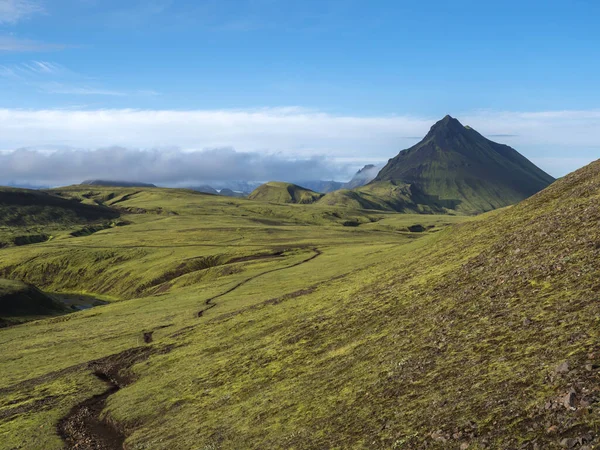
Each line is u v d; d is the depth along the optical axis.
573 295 26.55
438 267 55.56
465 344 27.83
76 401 52.53
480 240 59.28
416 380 26.47
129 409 45.84
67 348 82.81
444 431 19.19
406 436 20.55
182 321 89.38
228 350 56.97
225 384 44.47
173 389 48.47
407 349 32.31
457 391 22.44
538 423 16.53
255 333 60.53
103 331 93.69
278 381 39.53
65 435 43.25
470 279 41.84
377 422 23.58
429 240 99.38
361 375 31.84
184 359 59.50
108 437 41.66
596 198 44.38
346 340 43.09
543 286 30.55
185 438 34.06
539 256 36.78
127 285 192.88
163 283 176.50
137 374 59.31
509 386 20.27
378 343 37.22
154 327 88.75
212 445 30.44
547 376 19.34
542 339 23.23
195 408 40.94
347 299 60.75
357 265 110.81
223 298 107.25
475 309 32.97
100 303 177.00
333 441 23.81
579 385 17.31
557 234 39.97
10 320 127.88
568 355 20.16
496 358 23.91
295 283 107.50
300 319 58.75
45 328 109.12
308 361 41.59
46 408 51.38
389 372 29.70
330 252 173.38
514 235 48.03
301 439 25.95
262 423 31.17
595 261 29.59
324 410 28.78
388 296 51.50
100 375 63.56
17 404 54.47
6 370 73.12
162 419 41.03
